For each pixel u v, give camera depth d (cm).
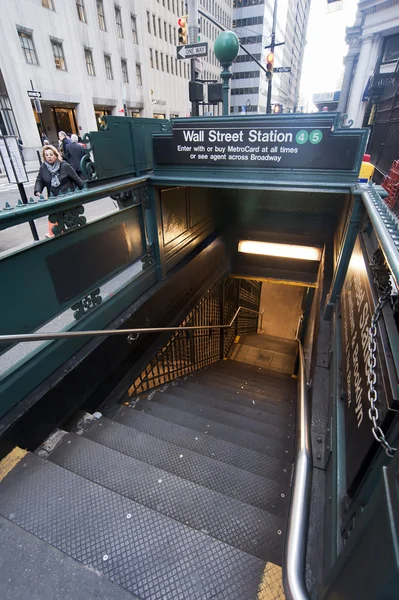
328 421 211
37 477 180
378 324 128
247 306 973
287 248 625
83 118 2091
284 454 269
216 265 611
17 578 133
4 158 248
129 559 139
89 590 129
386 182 543
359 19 1006
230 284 756
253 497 195
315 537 147
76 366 261
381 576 59
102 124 289
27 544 146
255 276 704
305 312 794
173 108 3194
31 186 1024
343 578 80
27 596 127
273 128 303
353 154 291
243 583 130
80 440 224
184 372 518
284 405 428
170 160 350
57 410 244
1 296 200
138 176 347
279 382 605
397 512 59
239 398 420
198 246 534
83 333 242
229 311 784
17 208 200
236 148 323
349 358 184
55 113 1992
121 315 338
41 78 1766
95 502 165
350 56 1104
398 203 458
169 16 2881
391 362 105
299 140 300
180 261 475
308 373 324
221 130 320
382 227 153
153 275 402
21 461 191
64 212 240
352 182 300
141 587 130
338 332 261
